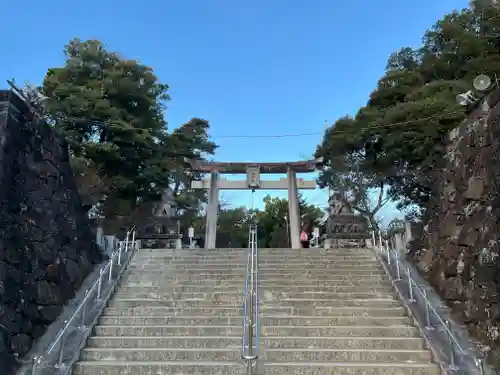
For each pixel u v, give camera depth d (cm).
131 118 1914
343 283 973
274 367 639
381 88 1783
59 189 959
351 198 1975
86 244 1055
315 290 941
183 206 2617
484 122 807
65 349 689
